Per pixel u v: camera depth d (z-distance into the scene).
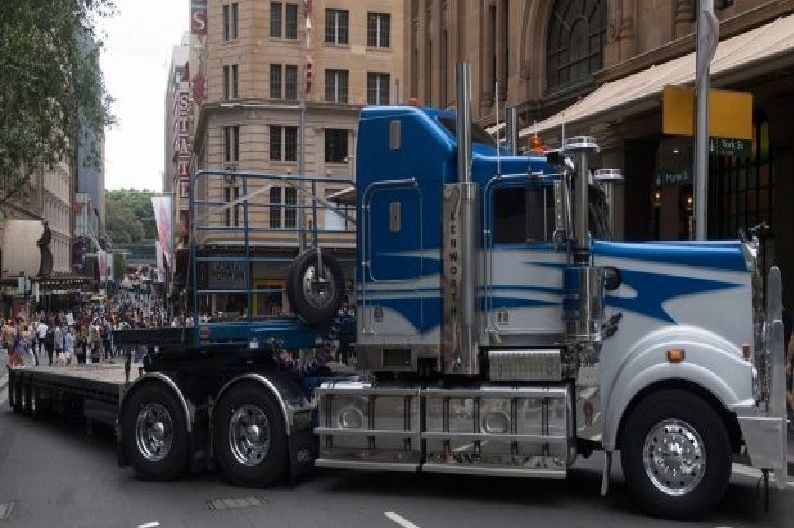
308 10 57.78
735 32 17.81
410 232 9.38
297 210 12.41
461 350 8.96
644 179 22.11
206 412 10.52
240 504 9.15
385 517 8.43
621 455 8.44
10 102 21.39
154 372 10.62
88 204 125.38
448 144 9.25
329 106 59.72
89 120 24.70
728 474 7.99
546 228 8.88
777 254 17.12
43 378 15.59
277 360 10.57
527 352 8.76
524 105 27.16
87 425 14.86
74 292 83.75
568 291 8.75
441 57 35.53
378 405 9.20
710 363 8.06
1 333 41.16
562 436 8.47
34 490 10.24
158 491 9.98
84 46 24.45
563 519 8.24
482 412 8.76
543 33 27.19
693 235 13.62
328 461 9.38
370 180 9.60
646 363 8.27
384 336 9.48
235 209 12.18
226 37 60.75
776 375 7.87
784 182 16.94
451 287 9.04
